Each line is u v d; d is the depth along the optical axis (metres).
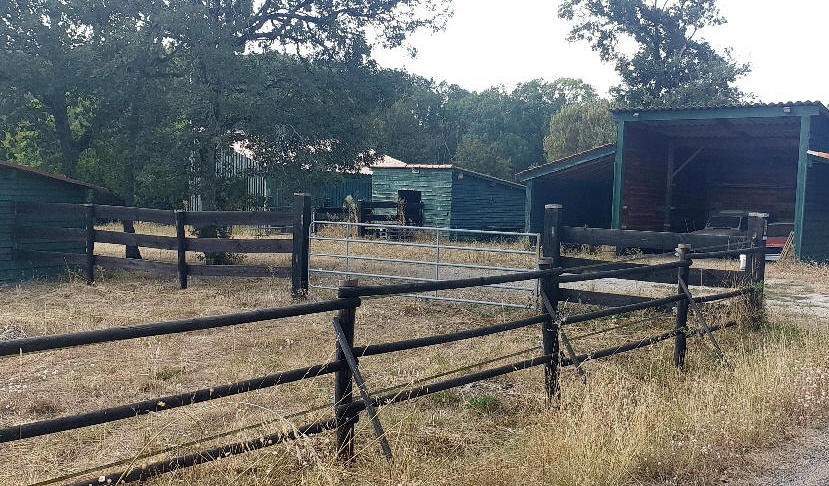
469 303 12.05
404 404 6.07
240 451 4.07
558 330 6.25
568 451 4.66
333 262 17.78
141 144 20.11
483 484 4.43
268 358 7.91
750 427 5.44
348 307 4.63
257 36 21.38
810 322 10.06
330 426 4.55
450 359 7.98
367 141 22.08
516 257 18.45
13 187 14.56
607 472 4.51
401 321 10.52
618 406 5.48
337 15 21.98
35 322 9.58
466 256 19.02
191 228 28.36
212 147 18.78
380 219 27.61
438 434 5.55
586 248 20.77
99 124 26.92
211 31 18.31
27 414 6.02
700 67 44.91
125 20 22.25
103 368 7.46
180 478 4.33
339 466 4.37
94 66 21.75
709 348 7.94
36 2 25.19
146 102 22.72
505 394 6.74
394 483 4.16
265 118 18.97
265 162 20.09
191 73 19.45
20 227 14.63
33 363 7.68
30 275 14.74
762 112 18.56
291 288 12.74
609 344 8.74
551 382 6.20
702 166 28.22
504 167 70.38
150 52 20.62
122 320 9.95
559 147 61.41
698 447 5.07
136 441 5.32
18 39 24.75
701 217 28.33
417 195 29.30
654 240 9.18
